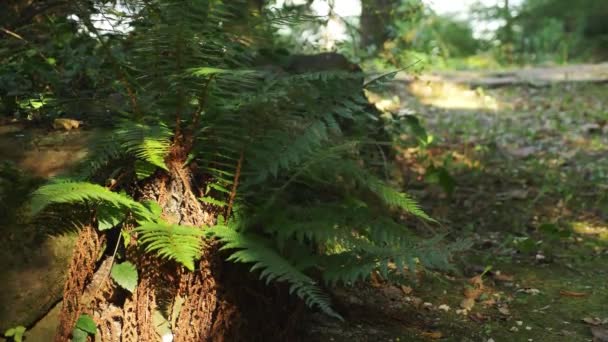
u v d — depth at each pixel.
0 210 2.95
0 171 3.09
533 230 5.23
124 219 3.13
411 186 5.83
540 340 3.69
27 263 2.88
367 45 6.71
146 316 3.14
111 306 3.16
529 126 7.85
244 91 3.59
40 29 4.38
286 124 3.37
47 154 3.25
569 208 5.62
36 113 3.63
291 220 3.33
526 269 4.60
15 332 2.78
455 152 6.83
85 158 3.21
